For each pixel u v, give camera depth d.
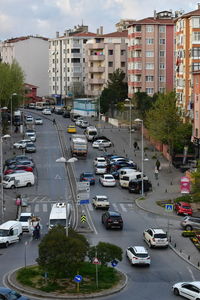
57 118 151.88
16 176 74.38
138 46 136.38
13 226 50.09
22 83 133.25
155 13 139.50
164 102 88.12
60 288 37.19
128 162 85.12
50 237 37.22
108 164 85.81
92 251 38.84
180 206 61.50
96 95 165.75
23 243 50.06
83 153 94.12
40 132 122.88
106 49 161.88
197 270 43.12
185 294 36.31
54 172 83.44
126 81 161.38
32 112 168.25
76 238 38.50
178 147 88.44
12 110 127.38
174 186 75.12
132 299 36.09
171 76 138.12
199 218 55.72
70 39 186.12
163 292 37.66
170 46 137.12
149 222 58.22
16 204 64.50
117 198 69.44
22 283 37.97
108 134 117.81
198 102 83.12
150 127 88.19
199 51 91.38
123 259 45.56
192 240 51.59
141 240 51.34
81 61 186.75
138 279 40.50
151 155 95.88
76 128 129.88
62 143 108.38
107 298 36.16
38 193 71.25
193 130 86.25
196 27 91.19
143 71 137.25
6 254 46.28
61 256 35.88
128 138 112.81
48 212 61.75
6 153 97.00
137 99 122.56
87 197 52.53
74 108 164.12
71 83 182.62
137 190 71.81
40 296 35.81
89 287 37.38
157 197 69.31
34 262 43.66
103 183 76.00
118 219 54.56
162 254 47.53
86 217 59.81
